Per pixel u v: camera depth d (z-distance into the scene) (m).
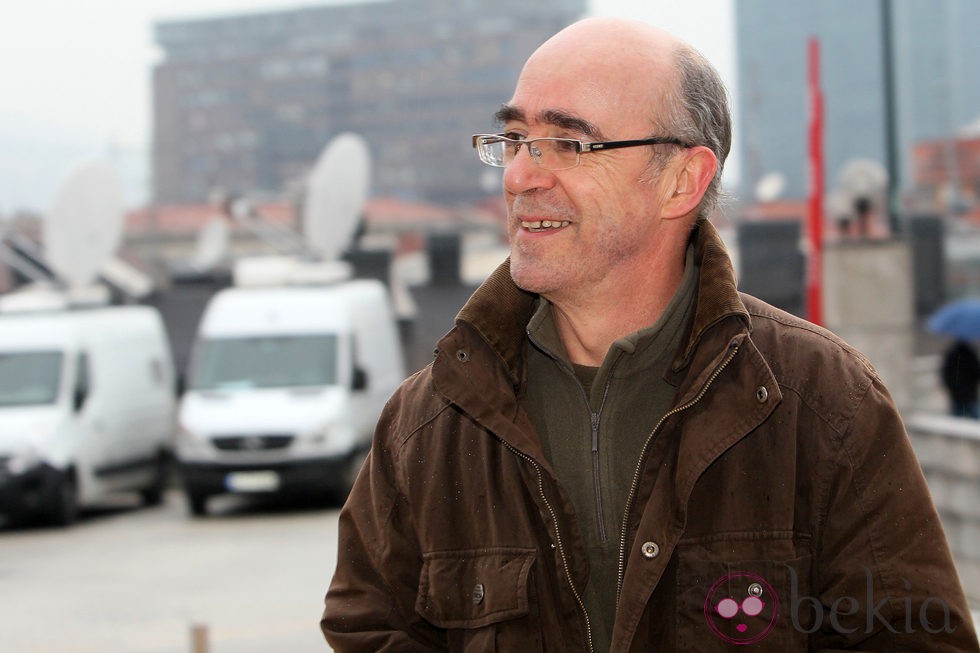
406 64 162.25
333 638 2.32
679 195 2.23
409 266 46.41
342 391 15.87
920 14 101.12
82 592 10.66
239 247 66.94
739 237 27.05
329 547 12.77
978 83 98.69
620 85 2.16
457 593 2.16
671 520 2.03
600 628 2.12
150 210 74.50
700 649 2.01
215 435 15.47
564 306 2.23
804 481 2.06
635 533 2.07
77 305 21.27
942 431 6.70
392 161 161.25
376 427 2.37
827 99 106.88
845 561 2.04
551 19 160.12
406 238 79.94
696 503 2.05
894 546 2.03
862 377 2.10
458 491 2.20
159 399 18.12
